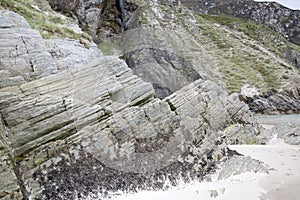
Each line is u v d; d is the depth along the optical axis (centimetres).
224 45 4888
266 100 3772
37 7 1814
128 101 1001
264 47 5969
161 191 816
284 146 1584
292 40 10269
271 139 1805
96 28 3259
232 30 6619
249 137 1650
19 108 704
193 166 986
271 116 3344
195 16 5791
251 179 975
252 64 4550
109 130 873
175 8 5228
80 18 2952
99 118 862
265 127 2303
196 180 932
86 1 3116
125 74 1052
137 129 945
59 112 771
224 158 1128
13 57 824
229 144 1461
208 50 4419
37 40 934
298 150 1440
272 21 10994
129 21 3656
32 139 700
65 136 767
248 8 11706
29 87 763
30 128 703
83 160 771
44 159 703
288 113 3791
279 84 4097
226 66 4225
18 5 1461
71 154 757
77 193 690
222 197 812
